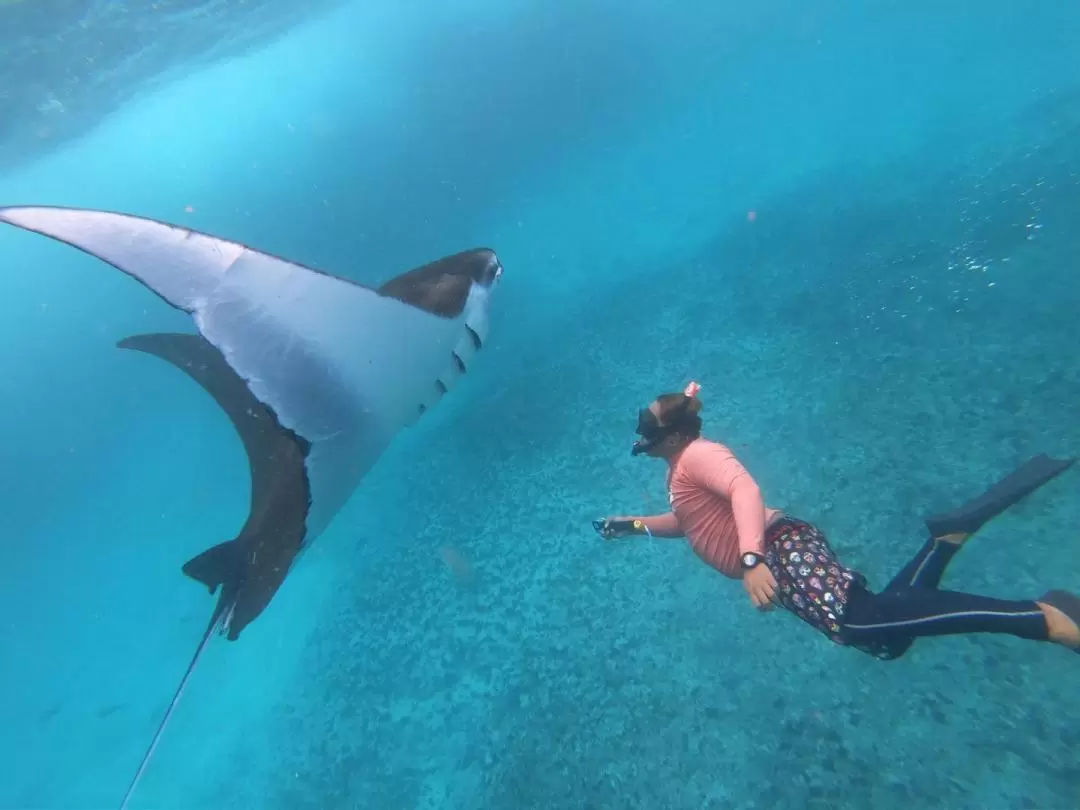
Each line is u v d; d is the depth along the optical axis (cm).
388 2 2727
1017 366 543
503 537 666
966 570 413
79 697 899
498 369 1038
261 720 631
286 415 275
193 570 261
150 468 1639
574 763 442
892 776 353
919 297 691
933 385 573
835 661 420
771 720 408
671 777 407
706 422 664
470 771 478
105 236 224
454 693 541
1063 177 762
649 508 615
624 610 528
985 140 1019
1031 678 362
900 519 476
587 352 927
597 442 733
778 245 995
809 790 366
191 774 629
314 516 295
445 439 880
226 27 1998
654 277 1099
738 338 791
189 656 848
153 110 2505
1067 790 315
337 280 285
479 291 373
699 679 450
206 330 249
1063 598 188
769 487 555
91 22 1466
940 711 368
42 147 2169
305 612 729
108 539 1359
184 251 241
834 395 621
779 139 1614
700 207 1406
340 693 604
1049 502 429
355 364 298
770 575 196
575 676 496
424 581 668
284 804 538
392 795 494
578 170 2077
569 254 1467
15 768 812
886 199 979
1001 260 677
